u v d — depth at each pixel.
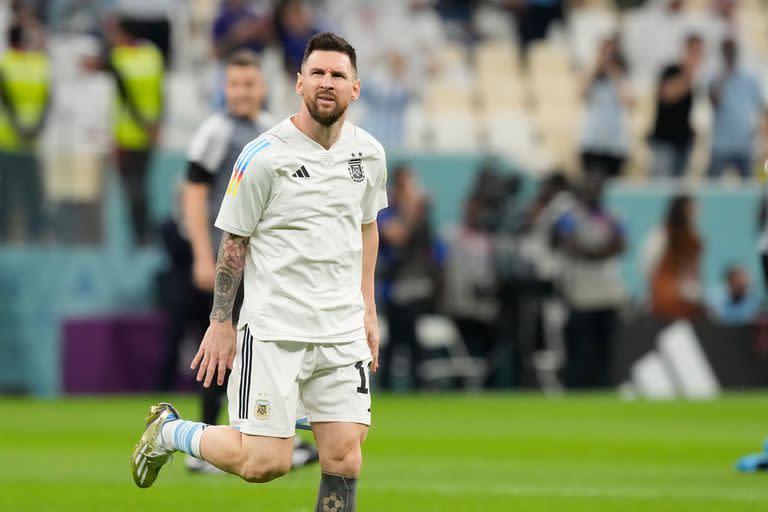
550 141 74.44
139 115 59.72
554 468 32.59
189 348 56.41
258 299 18.36
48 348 55.50
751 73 70.69
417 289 57.25
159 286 56.25
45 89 60.59
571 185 59.00
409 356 58.03
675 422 46.53
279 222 18.25
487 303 58.38
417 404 53.53
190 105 68.69
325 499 18.41
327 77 17.97
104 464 32.81
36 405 52.16
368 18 74.19
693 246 60.38
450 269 58.31
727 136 70.38
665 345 60.12
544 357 59.09
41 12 65.12
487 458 35.09
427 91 74.75
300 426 19.31
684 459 34.97
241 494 26.31
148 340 56.28
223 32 65.00
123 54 59.88
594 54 78.69
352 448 18.36
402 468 32.47
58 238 55.59
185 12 71.69
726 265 60.75
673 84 69.50
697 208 60.44
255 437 18.27
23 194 55.06
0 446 37.66
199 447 19.00
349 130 18.73
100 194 56.03
